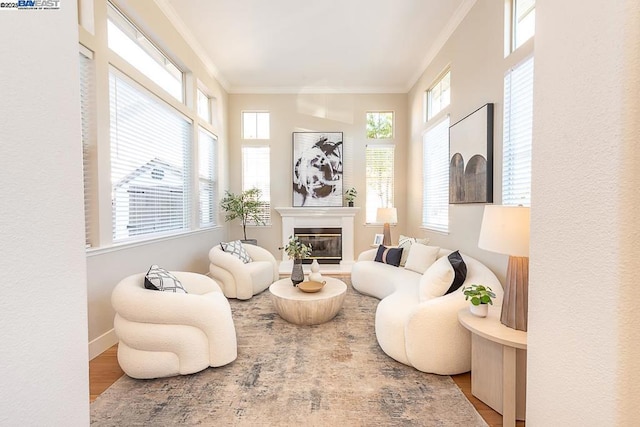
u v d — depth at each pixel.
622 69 0.59
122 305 2.02
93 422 1.66
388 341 2.31
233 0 3.27
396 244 5.84
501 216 1.69
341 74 5.18
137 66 3.20
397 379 2.07
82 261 0.66
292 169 5.87
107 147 2.55
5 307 0.49
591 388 0.66
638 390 0.60
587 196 0.67
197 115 4.35
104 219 2.52
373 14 3.51
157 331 2.03
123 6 2.84
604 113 0.63
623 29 0.59
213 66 4.84
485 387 1.83
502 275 2.70
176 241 3.75
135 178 3.05
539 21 0.82
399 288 3.04
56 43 0.59
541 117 0.81
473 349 1.91
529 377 0.87
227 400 1.84
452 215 3.75
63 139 0.61
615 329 0.61
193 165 4.25
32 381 0.54
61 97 0.60
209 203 5.10
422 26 3.74
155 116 3.40
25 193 0.52
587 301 0.67
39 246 0.55
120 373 2.15
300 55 4.50
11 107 0.50
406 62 4.72
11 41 0.50
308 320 2.93
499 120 2.77
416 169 5.26
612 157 0.61
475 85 3.18
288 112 5.84
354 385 2.00
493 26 2.85
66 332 0.61
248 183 5.92
